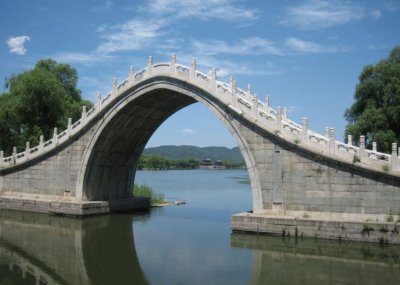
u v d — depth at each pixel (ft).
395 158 81.66
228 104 101.09
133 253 83.92
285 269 71.36
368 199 84.43
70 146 134.62
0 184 150.10
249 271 70.54
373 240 81.97
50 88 181.37
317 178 90.02
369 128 124.67
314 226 87.76
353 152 85.97
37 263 76.79
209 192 247.09
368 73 132.77
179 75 110.93
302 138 91.81
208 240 95.76
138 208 150.30
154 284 64.13
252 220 94.12
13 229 108.99
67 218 126.21
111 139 133.80
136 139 144.87
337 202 87.66
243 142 99.14
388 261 75.41
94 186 136.77
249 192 248.32
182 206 164.66
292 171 92.99
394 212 81.87
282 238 90.48
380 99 128.98
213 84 104.58
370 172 83.71
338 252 81.56
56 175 137.39
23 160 144.36
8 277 68.44
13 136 194.59
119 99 123.65
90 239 97.71
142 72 119.44
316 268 71.72
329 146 88.48
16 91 195.72
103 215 133.39
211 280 65.77
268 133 95.61
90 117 128.98
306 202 91.15
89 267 74.08
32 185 142.72
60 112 188.96
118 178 146.92
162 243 93.15
